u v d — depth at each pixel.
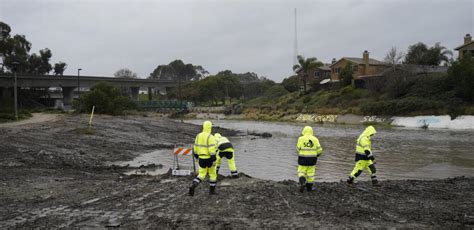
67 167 17.89
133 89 110.62
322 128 49.78
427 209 9.17
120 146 26.67
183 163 20.52
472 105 47.28
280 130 48.38
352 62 78.44
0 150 19.83
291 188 11.54
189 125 50.16
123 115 60.34
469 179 14.16
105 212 8.88
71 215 8.64
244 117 79.69
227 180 13.34
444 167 19.58
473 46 63.34
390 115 53.47
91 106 56.72
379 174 17.58
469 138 34.06
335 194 10.77
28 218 8.44
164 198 10.29
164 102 101.81
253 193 10.70
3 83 74.31
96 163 19.84
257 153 26.22
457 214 8.66
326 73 91.50
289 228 7.54
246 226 7.66
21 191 11.38
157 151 26.25
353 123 56.34
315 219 8.18
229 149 11.17
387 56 71.56
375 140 33.38
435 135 37.31
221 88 121.06
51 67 108.69
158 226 7.72
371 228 7.50
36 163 17.92
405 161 21.70
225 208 9.09
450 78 52.34
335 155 24.61
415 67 65.50
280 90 106.19
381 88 64.31
